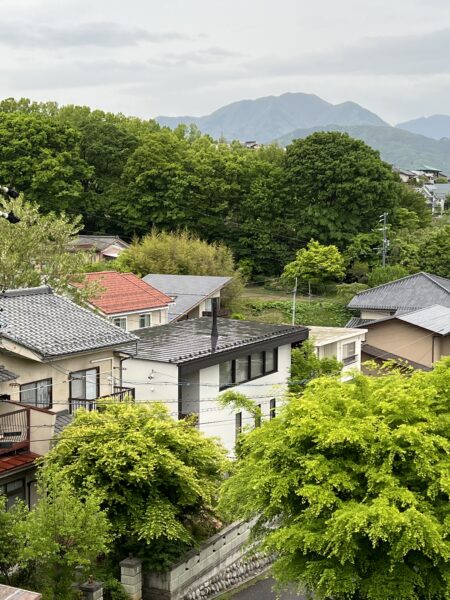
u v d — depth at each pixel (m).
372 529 12.05
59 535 15.08
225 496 15.46
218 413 27.48
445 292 51.06
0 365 20.42
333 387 15.30
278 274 65.12
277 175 65.38
